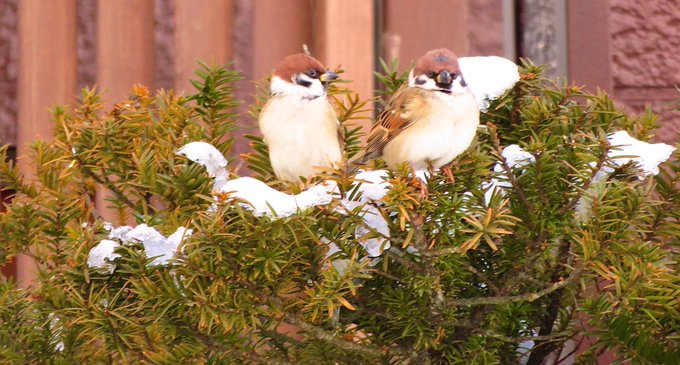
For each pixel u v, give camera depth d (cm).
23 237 332
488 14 561
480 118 361
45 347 322
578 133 331
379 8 558
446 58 363
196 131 354
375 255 302
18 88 552
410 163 371
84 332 307
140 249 306
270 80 397
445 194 309
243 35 570
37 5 550
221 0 548
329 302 283
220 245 285
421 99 362
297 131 383
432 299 307
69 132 343
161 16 573
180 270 291
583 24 568
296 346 322
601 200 297
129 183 330
